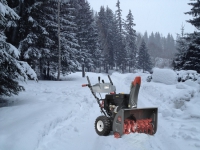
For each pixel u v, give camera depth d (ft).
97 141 17.43
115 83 69.67
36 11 64.34
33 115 22.65
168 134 19.34
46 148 15.76
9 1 57.00
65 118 23.86
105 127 18.31
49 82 65.16
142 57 237.04
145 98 39.75
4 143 14.83
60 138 18.15
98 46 157.79
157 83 51.96
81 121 24.03
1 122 19.99
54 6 76.07
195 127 20.97
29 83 57.36
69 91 45.83
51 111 24.94
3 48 26.99
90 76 112.98
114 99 19.74
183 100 29.76
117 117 17.57
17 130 17.42
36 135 16.93
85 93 43.88
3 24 28.04
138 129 18.22
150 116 18.95
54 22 75.66
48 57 73.92
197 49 70.79
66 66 84.43
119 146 15.89
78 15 120.88
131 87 18.49
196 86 40.65
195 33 72.95
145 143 16.26
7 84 29.89
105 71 218.79
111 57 214.90
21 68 28.55
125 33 228.84
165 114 27.07
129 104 18.33
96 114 27.84
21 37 64.95
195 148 15.97
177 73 53.72
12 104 30.68
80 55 111.45
